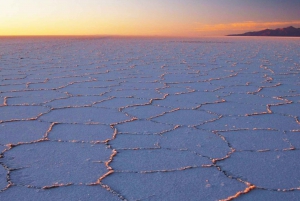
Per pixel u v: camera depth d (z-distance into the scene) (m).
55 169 3.43
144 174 3.34
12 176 3.25
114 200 2.84
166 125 5.09
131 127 4.96
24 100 6.75
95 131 4.74
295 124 5.23
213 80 9.89
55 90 7.92
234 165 3.59
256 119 5.50
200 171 3.43
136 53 22.23
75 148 4.05
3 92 7.59
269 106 6.45
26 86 8.45
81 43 39.72
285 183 3.18
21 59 16.47
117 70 12.26
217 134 4.68
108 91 7.88
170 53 22.52
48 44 36.03
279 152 4.00
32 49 25.81
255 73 11.67
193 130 4.86
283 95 7.60
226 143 4.30
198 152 3.97
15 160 3.65
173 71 12.11
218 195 2.94
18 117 5.43
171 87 8.55
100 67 13.22
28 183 3.12
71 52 22.52
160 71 12.07
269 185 3.14
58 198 2.86
